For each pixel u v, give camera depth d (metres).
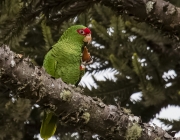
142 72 9.70
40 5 7.70
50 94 5.29
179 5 12.04
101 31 10.36
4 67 4.91
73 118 5.55
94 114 5.63
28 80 5.08
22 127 10.56
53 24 7.93
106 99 10.70
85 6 7.66
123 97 10.90
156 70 10.82
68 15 7.72
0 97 10.21
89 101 5.61
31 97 5.24
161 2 7.48
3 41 8.45
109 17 11.32
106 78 11.07
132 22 10.45
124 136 5.80
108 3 7.64
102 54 10.98
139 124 5.86
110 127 5.74
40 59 11.76
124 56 10.97
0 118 10.29
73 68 7.79
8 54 4.94
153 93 9.86
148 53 10.81
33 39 12.63
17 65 4.99
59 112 5.51
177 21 7.41
